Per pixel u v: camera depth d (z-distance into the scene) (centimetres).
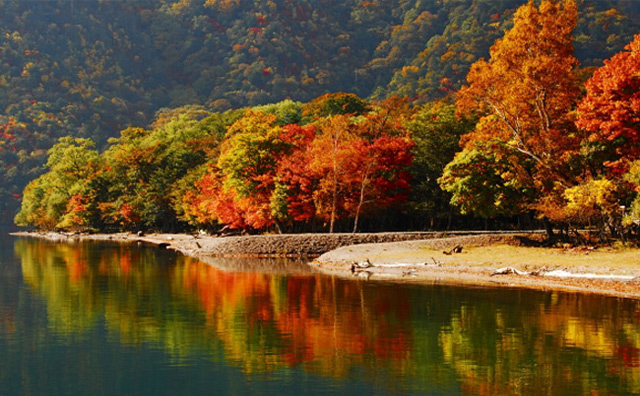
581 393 2120
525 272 4653
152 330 3069
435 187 8156
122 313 3481
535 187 5675
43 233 14850
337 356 2589
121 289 4388
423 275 4928
